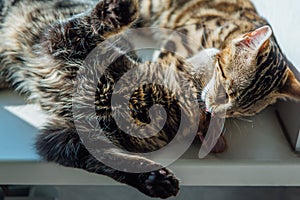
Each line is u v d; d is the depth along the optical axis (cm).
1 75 90
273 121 90
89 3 91
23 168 84
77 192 96
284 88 82
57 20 88
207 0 93
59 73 86
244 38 82
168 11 92
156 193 81
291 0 82
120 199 96
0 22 89
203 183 86
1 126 87
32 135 86
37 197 94
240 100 83
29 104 89
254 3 92
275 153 87
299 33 80
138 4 90
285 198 97
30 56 88
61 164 84
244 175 86
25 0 90
